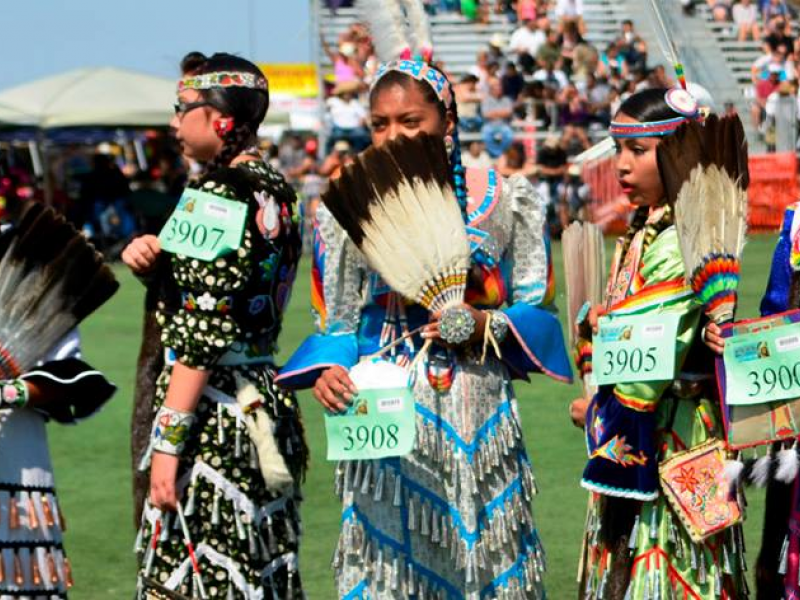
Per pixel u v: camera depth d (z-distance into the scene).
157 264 7.01
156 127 38.62
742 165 6.98
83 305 7.09
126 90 38.72
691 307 7.00
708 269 6.88
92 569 10.25
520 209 7.21
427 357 6.95
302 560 10.29
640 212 7.48
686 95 7.38
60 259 7.01
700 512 7.09
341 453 6.69
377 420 6.65
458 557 6.90
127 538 11.06
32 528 6.96
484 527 6.98
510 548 7.04
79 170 47.62
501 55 41.59
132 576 10.09
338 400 6.68
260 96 7.15
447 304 6.78
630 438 7.09
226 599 6.79
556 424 14.69
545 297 7.25
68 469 13.46
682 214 6.84
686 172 6.83
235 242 6.72
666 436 7.18
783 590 7.18
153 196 38.44
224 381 6.87
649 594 7.15
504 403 7.10
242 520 6.82
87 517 11.69
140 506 7.12
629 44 39.69
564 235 8.03
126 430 15.21
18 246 6.97
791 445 6.95
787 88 37.47
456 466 6.91
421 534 6.89
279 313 7.09
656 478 7.12
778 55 38.81
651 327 6.94
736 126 6.96
